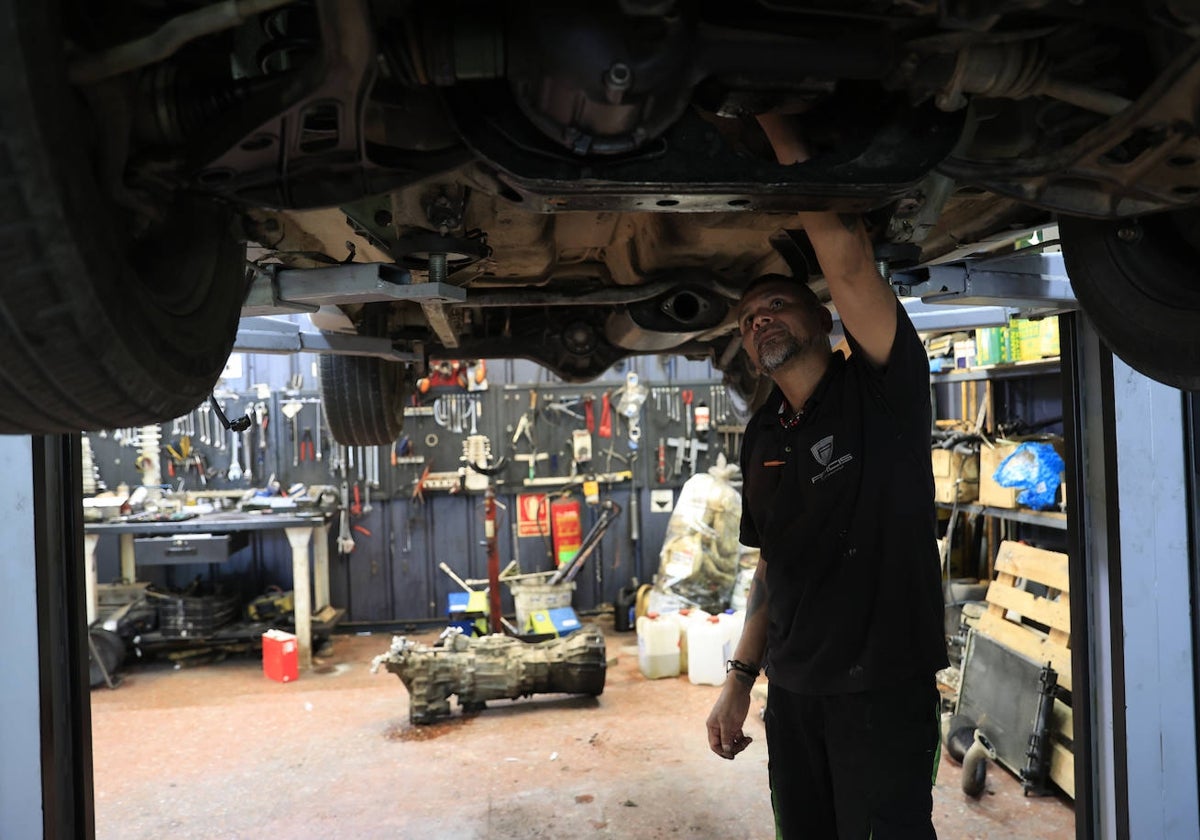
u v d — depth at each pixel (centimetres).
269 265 162
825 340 158
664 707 404
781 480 153
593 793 312
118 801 314
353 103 81
